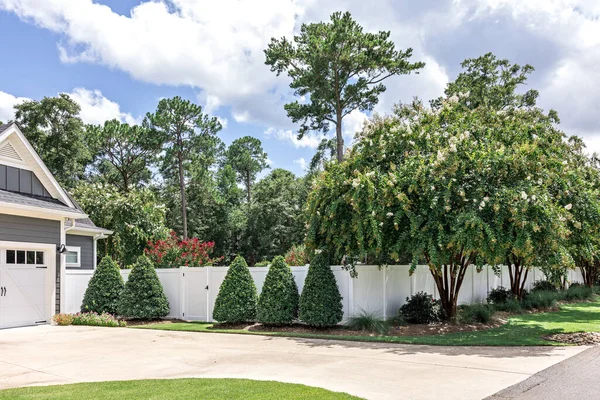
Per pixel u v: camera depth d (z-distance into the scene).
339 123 27.77
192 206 44.84
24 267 13.66
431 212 11.02
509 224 10.45
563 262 10.12
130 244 25.66
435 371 7.27
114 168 42.12
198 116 40.41
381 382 6.56
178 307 15.09
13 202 12.70
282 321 12.52
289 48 26.89
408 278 14.55
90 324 14.02
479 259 10.90
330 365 7.82
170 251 18.38
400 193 10.83
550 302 17.77
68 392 6.08
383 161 12.36
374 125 12.90
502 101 28.56
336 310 12.00
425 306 13.20
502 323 13.45
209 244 19.64
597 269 27.16
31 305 13.80
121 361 8.43
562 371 7.18
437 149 11.96
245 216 46.81
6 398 5.78
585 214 11.77
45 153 35.78
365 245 11.64
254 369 7.58
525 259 10.99
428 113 13.07
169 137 39.28
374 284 13.11
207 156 42.19
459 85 28.70
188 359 8.54
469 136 12.02
